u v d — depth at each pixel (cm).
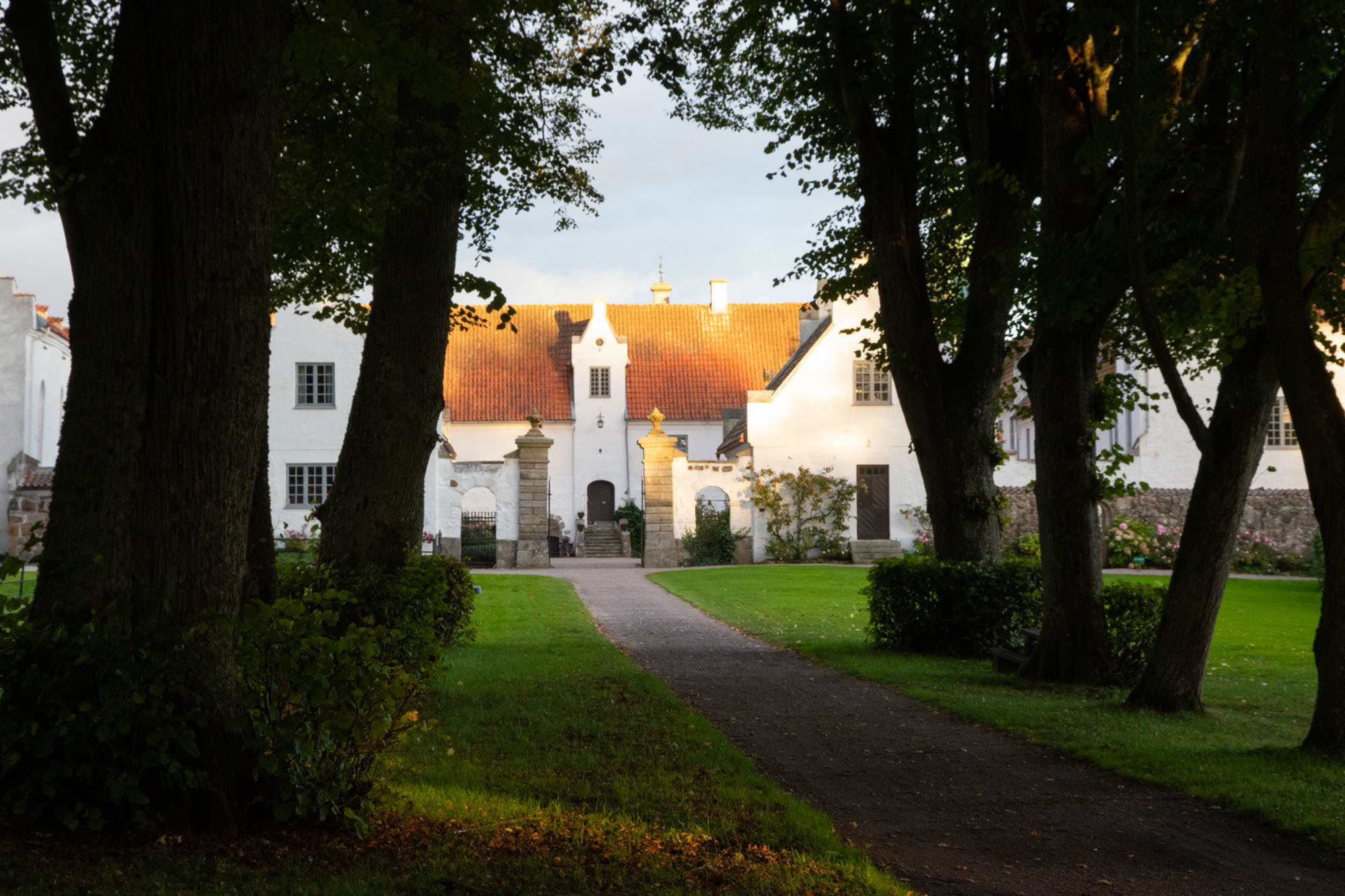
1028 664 1101
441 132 921
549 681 1012
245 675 470
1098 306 970
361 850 452
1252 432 888
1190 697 906
